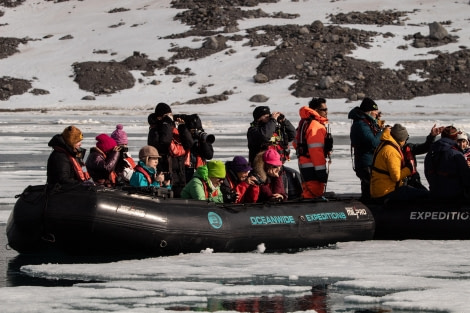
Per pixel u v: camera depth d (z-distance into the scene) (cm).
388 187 3741
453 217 3669
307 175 3903
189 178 3881
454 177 3684
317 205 3638
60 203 3175
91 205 3150
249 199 3644
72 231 3152
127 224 3175
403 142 3794
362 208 3728
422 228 3691
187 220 3284
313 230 3544
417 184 4031
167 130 3700
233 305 2495
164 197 3306
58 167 3316
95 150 3569
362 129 3797
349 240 3662
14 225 3250
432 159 3709
